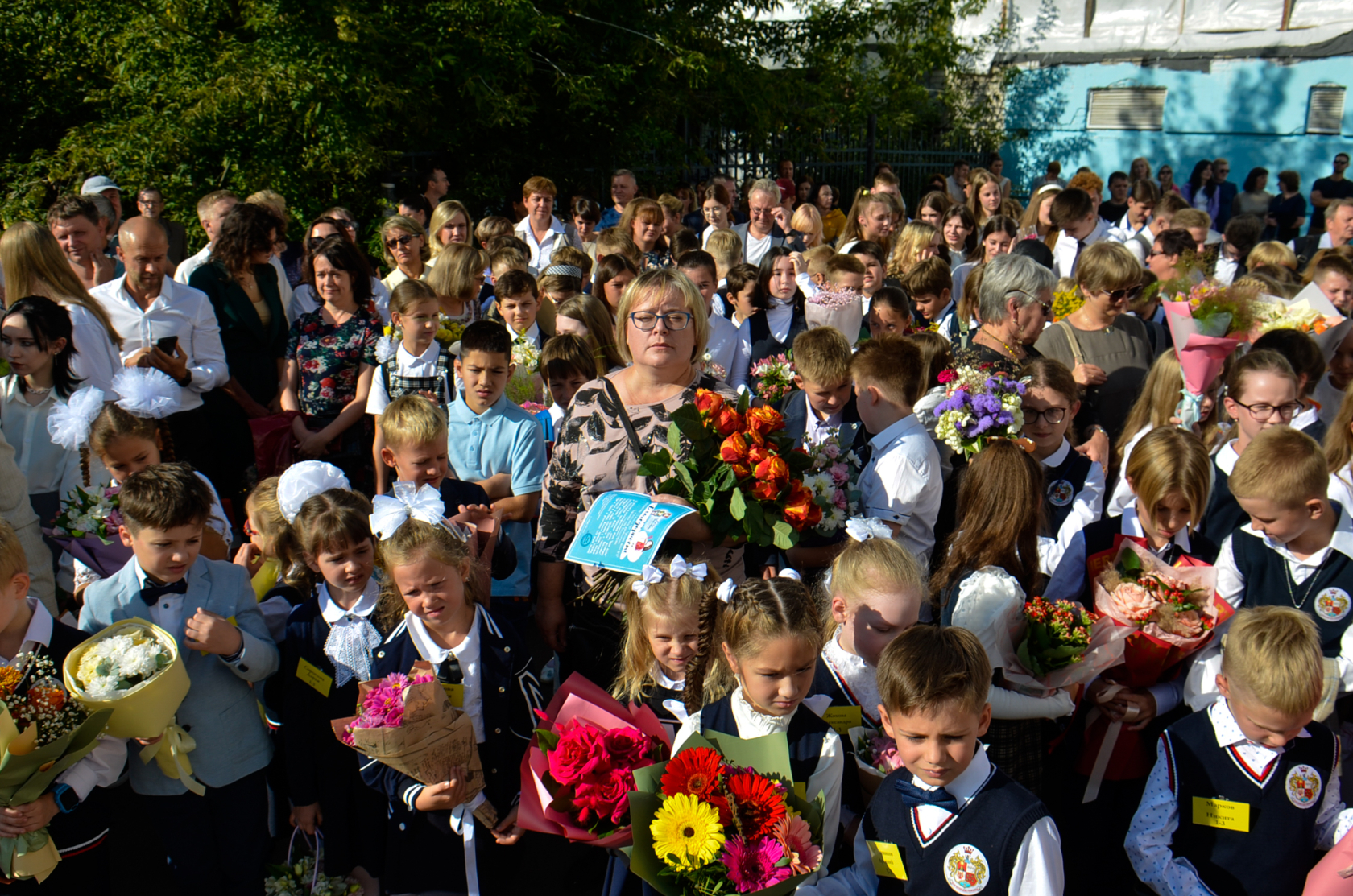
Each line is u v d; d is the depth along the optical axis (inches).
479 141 438.3
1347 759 115.1
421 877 112.6
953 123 767.1
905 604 107.5
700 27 509.7
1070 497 151.3
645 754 101.2
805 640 95.0
